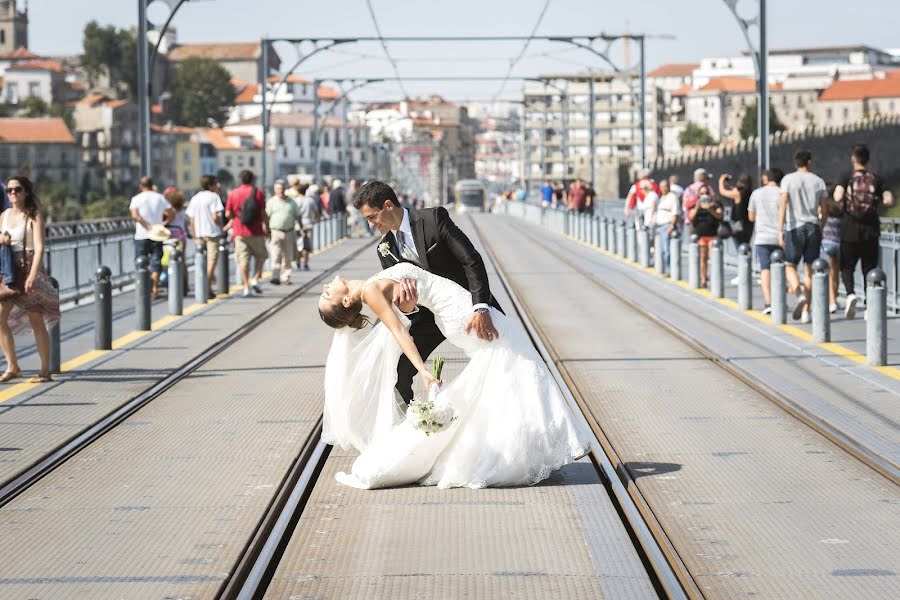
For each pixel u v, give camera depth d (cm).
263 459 1037
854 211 1961
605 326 2052
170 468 1005
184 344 1792
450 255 940
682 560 749
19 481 953
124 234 2895
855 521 832
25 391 1378
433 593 691
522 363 948
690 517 848
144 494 920
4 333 1447
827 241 1995
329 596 689
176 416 1237
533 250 4741
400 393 963
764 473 976
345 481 962
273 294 2641
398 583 711
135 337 1883
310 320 2161
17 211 1430
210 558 755
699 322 2041
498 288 2916
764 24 3225
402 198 11131
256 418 1223
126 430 1166
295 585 709
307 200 3534
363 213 947
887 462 988
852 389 1341
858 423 1151
